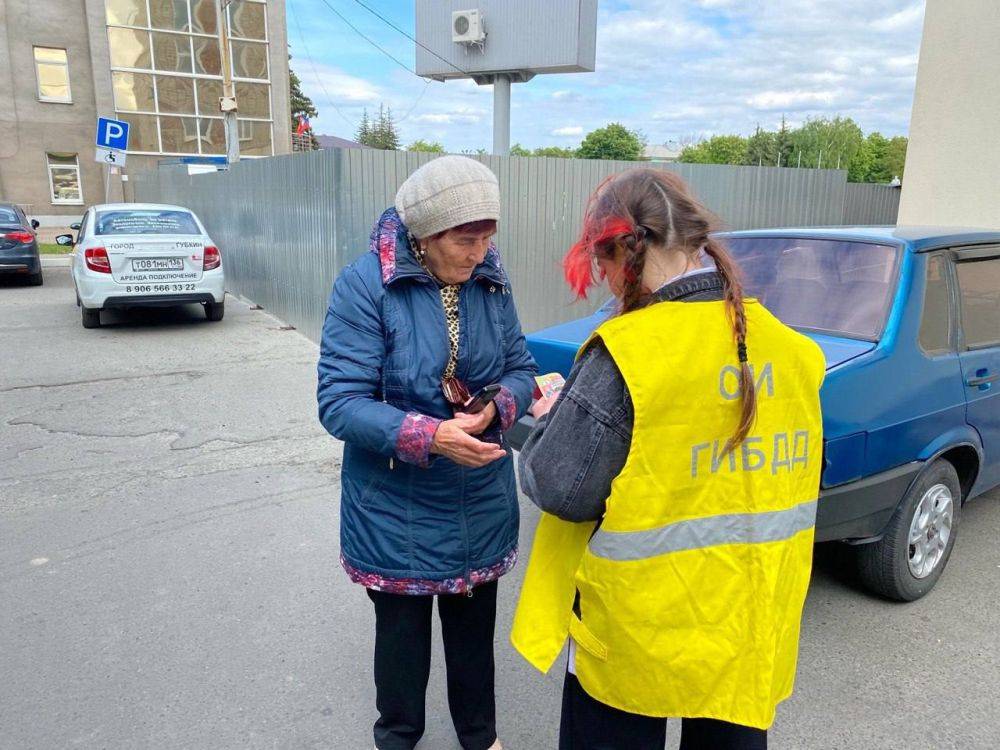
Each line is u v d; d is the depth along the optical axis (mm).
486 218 1730
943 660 2795
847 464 2701
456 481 1914
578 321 3857
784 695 1522
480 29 12852
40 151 27031
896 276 3145
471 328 1930
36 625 3000
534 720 2521
